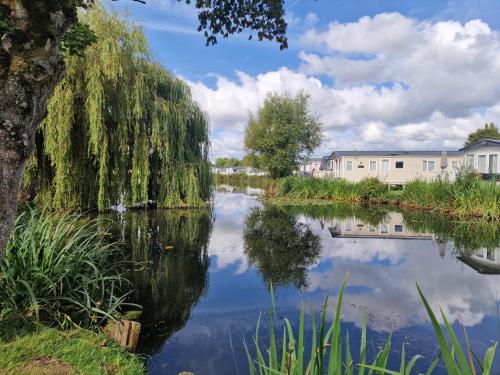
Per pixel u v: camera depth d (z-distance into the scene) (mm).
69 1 1712
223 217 16078
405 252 9570
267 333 4688
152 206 18344
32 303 3621
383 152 31297
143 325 4852
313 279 7152
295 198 27062
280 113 32250
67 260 4301
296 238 11539
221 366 3848
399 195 23688
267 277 7234
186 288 6430
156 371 3744
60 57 1787
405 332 4711
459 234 12227
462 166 19203
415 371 3768
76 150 13773
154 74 16312
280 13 3365
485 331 4766
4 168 1588
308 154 33812
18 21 1526
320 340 1684
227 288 6500
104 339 3592
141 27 16125
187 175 17844
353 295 6207
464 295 6180
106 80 13922
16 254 3949
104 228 11258
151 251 9188
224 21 3453
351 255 9258
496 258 8859
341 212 18844
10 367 2799
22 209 6492
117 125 14633
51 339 3311
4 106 1561
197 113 18969
